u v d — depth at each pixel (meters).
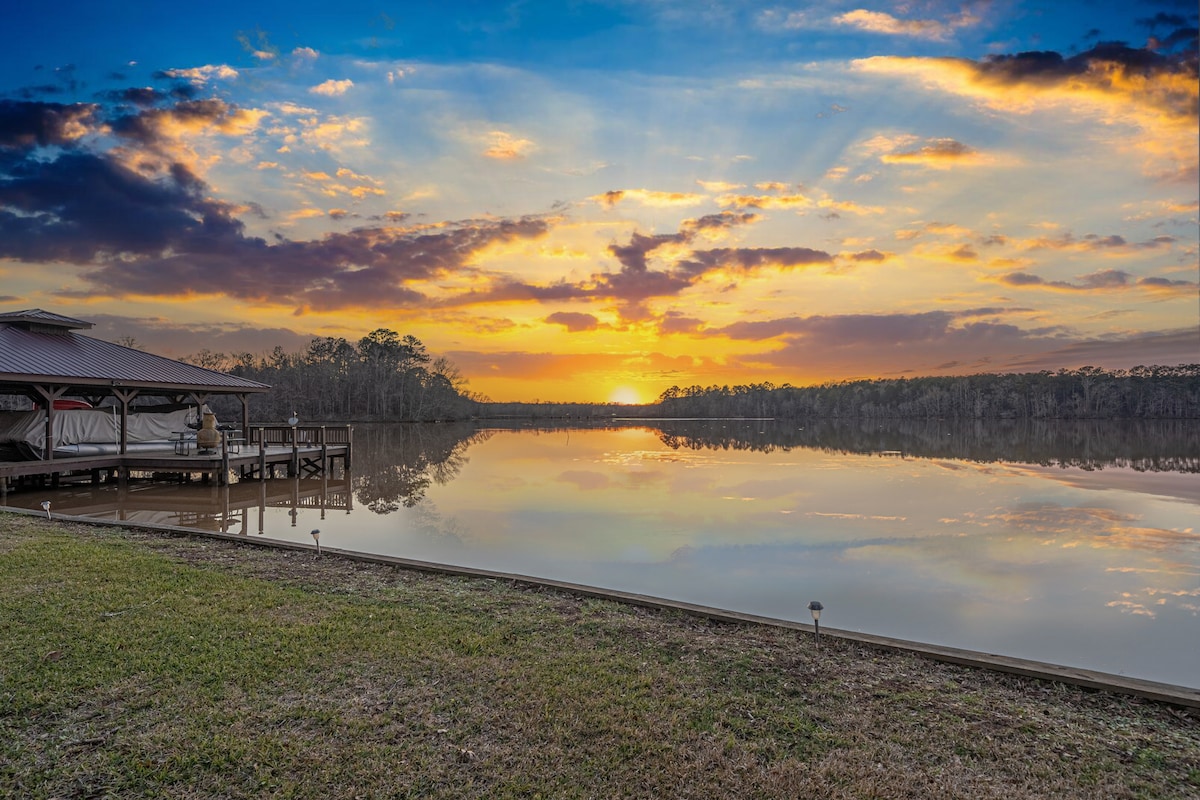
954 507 12.52
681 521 11.12
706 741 3.10
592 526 10.73
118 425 17.69
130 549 6.88
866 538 9.66
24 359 14.51
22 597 5.09
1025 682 3.79
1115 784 2.77
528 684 3.69
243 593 5.34
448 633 4.50
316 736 3.12
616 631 4.60
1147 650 5.20
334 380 71.19
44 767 2.85
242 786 2.73
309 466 19.30
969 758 2.97
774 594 6.81
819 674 3.87
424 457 25.61
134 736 3.10
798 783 2.77
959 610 6.26
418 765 2.88
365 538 9.86
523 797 2.67
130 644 4.17
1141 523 10.82
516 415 102.06
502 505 13.16
